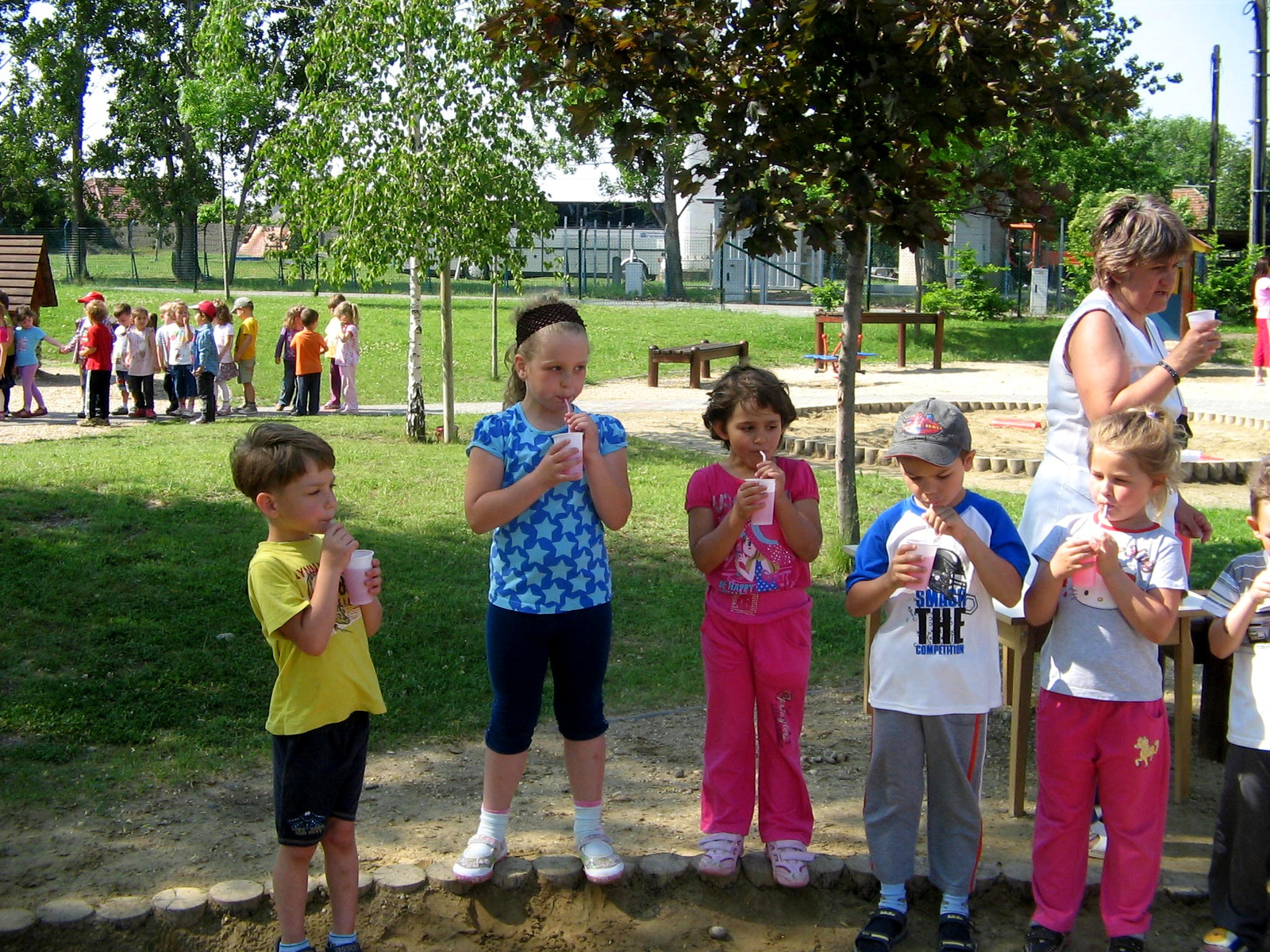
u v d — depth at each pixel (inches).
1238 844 145.3
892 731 146.9
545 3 247.6
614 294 1692.9
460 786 190.4
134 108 1950.1
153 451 490.0
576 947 147.6
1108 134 284.8
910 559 140.5
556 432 151.6
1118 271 154.3
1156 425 138.1
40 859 161.6
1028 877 157.2
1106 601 141.8
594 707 154.0
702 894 155.6
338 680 137.5
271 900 148.0
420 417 553.6
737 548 155.5
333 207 508.1
